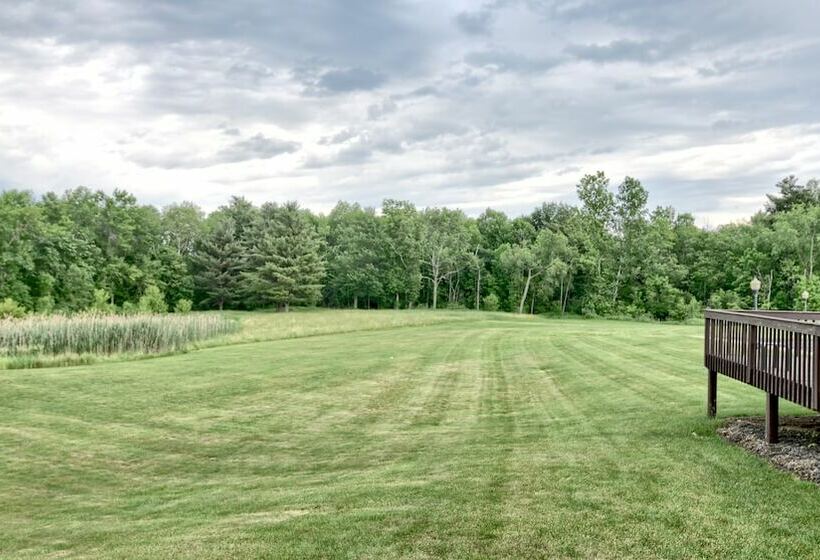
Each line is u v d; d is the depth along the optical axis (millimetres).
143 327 26859
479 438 10625
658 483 6508
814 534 4980
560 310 75812
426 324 46375
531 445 9477
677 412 11016
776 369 7910
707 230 85250
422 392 16531
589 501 6000
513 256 76312
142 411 14289
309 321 45719
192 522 6605
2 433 12227
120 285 67062
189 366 21750
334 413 14000
